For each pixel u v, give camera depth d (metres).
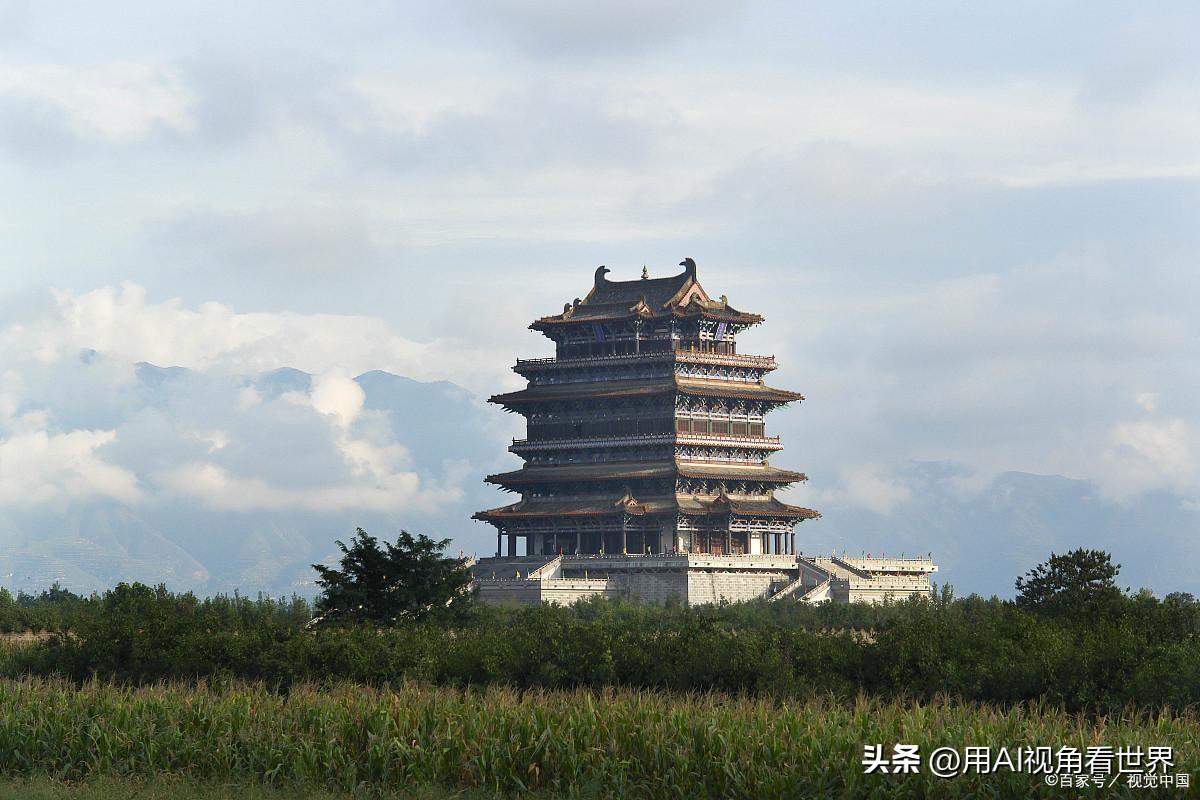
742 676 108.25
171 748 85.44
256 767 83.19
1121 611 136.62
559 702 89.69
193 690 97.94
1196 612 138.75
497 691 91.50
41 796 78.56
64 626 143.88
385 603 153.00
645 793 77.94
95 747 86.12
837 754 76.94
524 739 81.88
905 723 79.94
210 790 79.88
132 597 151.62
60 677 115.19
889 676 107.62
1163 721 82.12
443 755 81.62
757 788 75.56
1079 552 148.50
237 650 115.81
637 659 111.94
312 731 84.94
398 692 96.81
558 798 77.56
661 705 86.06
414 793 78.75
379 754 82.06
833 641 115.25
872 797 73.88
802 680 107.31
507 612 171.00
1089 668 103.06
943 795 74.00
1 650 127.94
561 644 114.75
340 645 115.19
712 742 79.12
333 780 81.44
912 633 111.62
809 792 75.38
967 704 99.75
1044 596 147.38
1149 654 104.75
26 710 89.88
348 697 89.00
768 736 78.94
